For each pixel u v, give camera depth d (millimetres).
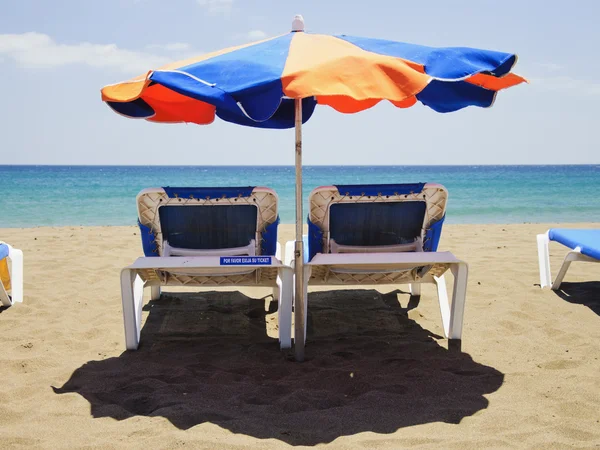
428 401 3281
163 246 4336
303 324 3980
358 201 4199
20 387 3484
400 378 3645
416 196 4199
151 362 3988
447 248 8602
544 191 29547
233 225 4340
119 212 18562
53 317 4996
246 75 3037
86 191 27750
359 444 2766
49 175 58500
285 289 4176
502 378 3648
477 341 4375
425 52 3367
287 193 29781
